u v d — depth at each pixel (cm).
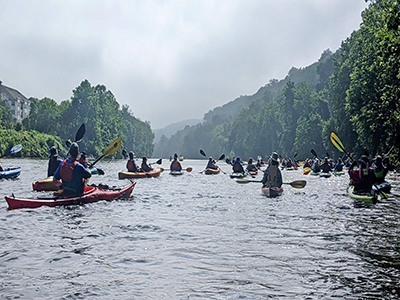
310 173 3288
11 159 5925
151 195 1357
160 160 2612
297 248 635
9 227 771
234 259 573
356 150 4369
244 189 1625
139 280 482
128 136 13238
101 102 10081
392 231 766
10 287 454
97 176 2486
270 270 523
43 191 1398
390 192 1496
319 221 870
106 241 671
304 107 8138
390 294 439
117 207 1046
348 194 1370
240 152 12625
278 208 1071
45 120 9131
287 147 8656
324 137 6069
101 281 478
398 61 2414
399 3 1753
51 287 456
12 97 11644
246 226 809
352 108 3962
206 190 1568
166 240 682
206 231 759
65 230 752
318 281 482
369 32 3806
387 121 3356
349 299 425
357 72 3891
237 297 431
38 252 598
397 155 3609
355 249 629
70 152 1078
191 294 439
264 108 10981
